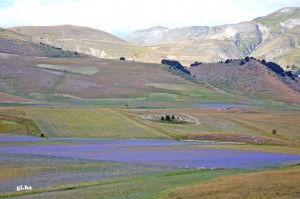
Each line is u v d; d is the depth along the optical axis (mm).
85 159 70188
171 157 74312
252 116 175250
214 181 46250
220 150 85875
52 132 110875
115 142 98562
